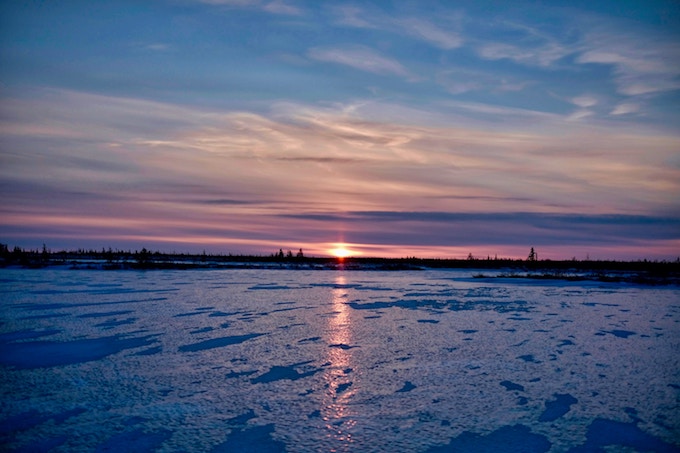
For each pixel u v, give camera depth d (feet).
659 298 81.10
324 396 28.25
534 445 22.07
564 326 51.39
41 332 45.83
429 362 35.81
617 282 122.21
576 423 24.54
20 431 23.08
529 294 87.25
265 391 29.04
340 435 22.94
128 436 22.61
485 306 68.39
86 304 65.41
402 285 107.96
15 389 29.04
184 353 38.06
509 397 28.27
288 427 23.79
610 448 21.89
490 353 38.68
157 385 30.01
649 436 23.13
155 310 60.54
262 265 217.15
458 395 28.58
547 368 34.30
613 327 50.96
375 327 49.98
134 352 38.27
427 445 21.95
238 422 24.36
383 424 24.27
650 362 36.06
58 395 28.02
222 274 142.82
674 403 27.43
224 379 31.35
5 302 66.85
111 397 27.76
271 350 39.27
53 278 111.04
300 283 109.50
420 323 52.75
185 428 23.54
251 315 57.31
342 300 74.43
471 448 21.71
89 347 39.83
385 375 32.45
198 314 57.72
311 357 37.06
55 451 21.12
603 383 30.99
